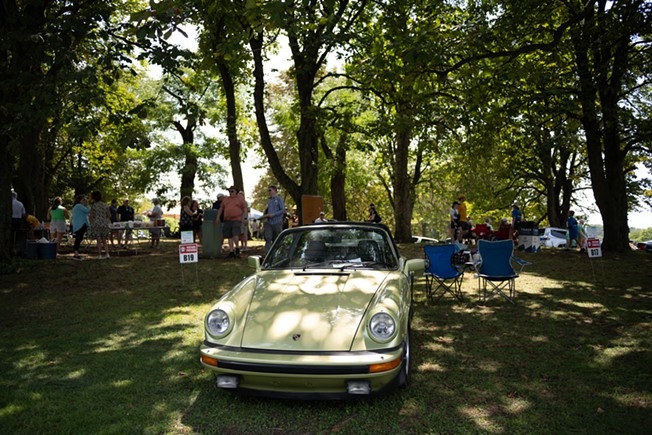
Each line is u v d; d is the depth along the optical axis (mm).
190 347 5180
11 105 8250
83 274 9961
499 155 23109
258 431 3264
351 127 14531
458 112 11891
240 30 12188
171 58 7969
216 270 10547
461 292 8367
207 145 29594
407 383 4027
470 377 4258
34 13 10008
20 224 12633
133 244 18922
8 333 5727
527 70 10445
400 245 18812
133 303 7398
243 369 3383
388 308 3633
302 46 13969
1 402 3727
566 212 33750
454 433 3217
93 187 36219
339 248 5059
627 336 5512
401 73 10125
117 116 7910
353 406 3633
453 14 12836
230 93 15977
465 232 20250
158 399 3787
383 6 12703
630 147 15977
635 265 12086
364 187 37219
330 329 3508
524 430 3246
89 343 5332
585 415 3459
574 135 14547
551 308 7109
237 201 12953
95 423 3381
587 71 13172
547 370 4426
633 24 10812
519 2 9945
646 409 3539
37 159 16531
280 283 4371
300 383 3398
